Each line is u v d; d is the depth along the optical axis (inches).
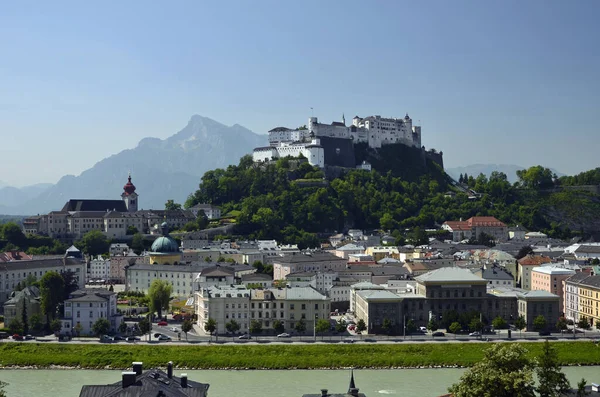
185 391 7795.3
